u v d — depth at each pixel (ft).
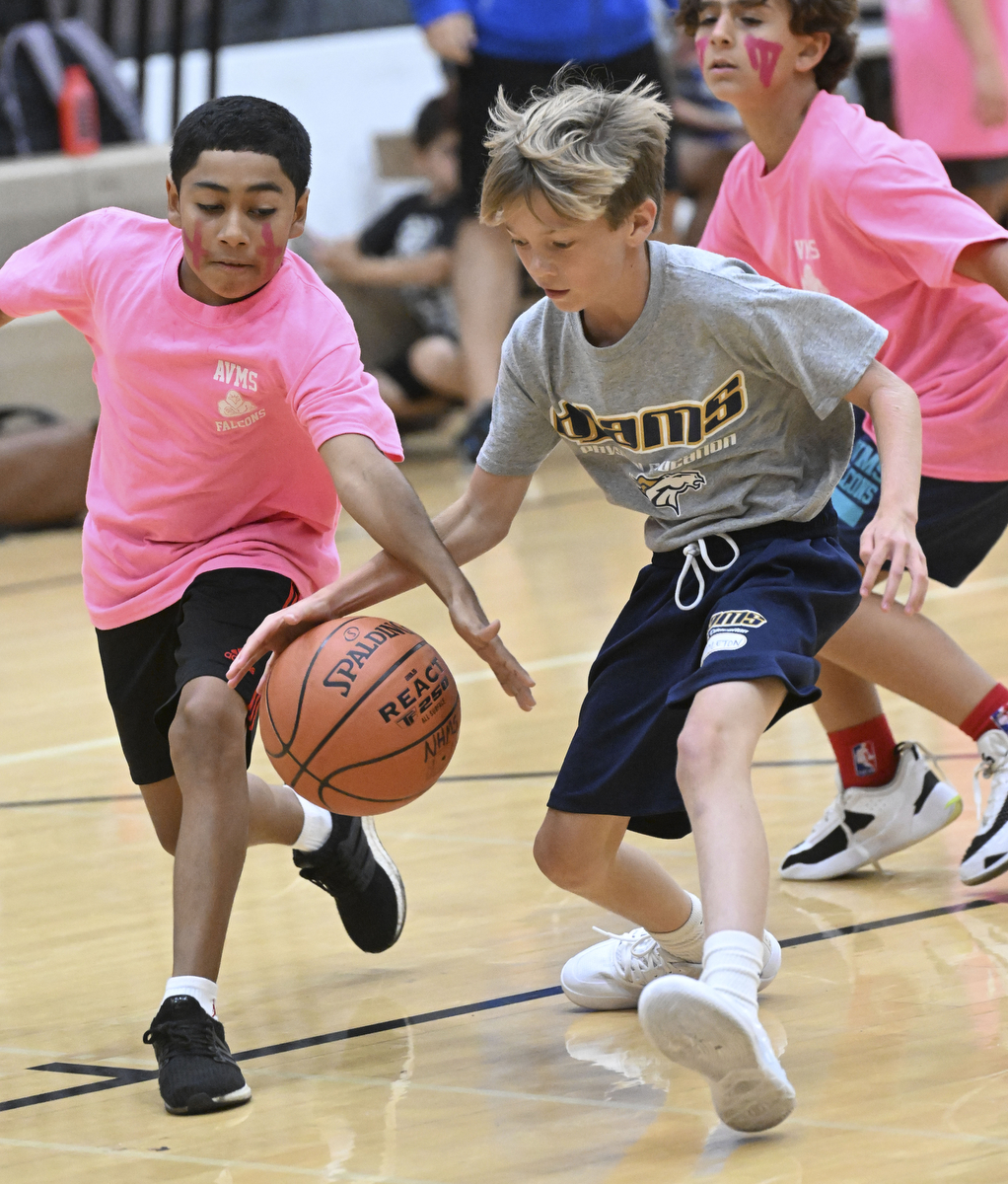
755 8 29.25
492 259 79.25
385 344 90.58
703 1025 17.92
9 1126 21.09
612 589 55.62
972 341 29.99
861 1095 20.06
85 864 33.04
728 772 19.89
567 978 24.26
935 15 57.72
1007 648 42.91
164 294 24.47
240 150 23.29
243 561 24.57
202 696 22.85
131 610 25.09
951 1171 17.70
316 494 25.68
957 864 29.66
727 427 22.26
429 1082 21.70
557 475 83.56
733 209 31.58
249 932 28.96
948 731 37.27
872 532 21.11
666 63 75.97
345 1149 19.60
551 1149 19.20
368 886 26.61
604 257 21.27
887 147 28.94
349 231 104.42
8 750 42.42
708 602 22.22
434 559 22.91
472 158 76.84
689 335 21.89
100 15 93.76
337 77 103.24
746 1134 19.26
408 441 95.09
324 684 22.36
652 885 23.47
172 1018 21.62
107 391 25.30
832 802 31.45
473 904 29.32
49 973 27.17
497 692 44.24
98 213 26.02
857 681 29.19
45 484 74.02
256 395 24.16
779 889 29.17
